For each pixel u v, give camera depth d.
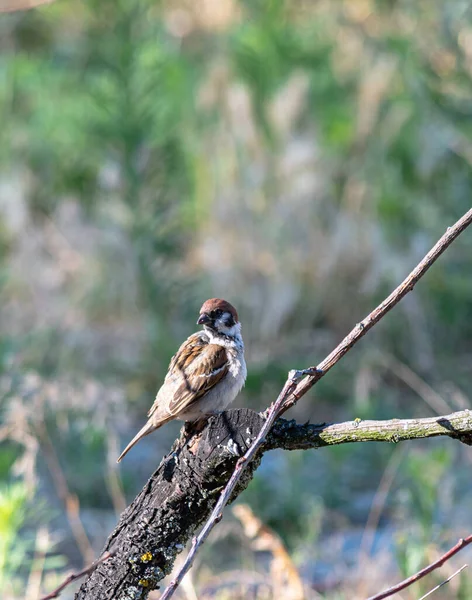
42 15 15.53
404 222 13.26
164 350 12.48
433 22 13.71
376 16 15.01
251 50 14.59
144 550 4.74
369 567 8.11
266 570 8.34
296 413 12.47
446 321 12.93
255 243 13.66
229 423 4.62
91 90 13.15
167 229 12.87
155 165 12.66
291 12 15.90
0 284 13.69
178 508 4.72
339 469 10.30
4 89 15.51
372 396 12.21
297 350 13.15
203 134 14.28
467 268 12.98
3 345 11.36
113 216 13.41
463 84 13.22
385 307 4.44
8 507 6.88
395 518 9.48
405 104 13.52
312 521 9.23
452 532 8.53
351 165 13.73
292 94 13.98
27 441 8.07
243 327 13.20
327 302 13.34
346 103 14.30
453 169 13.25
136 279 12.84
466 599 7.62
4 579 6.84
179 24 15.80
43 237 14.17
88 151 14.16
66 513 9.68
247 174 13.96
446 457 8.46
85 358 12.73
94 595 4.80
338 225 13.41
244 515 6.85
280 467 10.48
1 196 14.39
